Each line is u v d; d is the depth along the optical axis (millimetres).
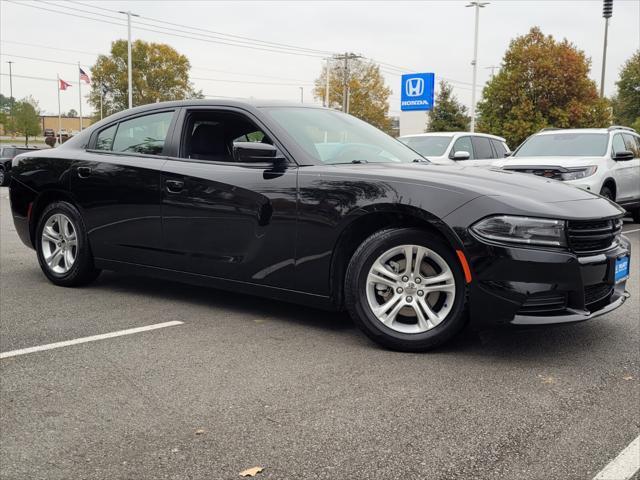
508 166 10273
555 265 3426
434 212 3605
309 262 4055
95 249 5207
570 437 2689
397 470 2416
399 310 3809
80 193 5195
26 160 5586
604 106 38094
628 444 2623
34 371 3473
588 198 3881
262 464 2465
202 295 5250
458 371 3488
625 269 3957
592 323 4508
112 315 4621
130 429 2768
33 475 2383
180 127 4793
